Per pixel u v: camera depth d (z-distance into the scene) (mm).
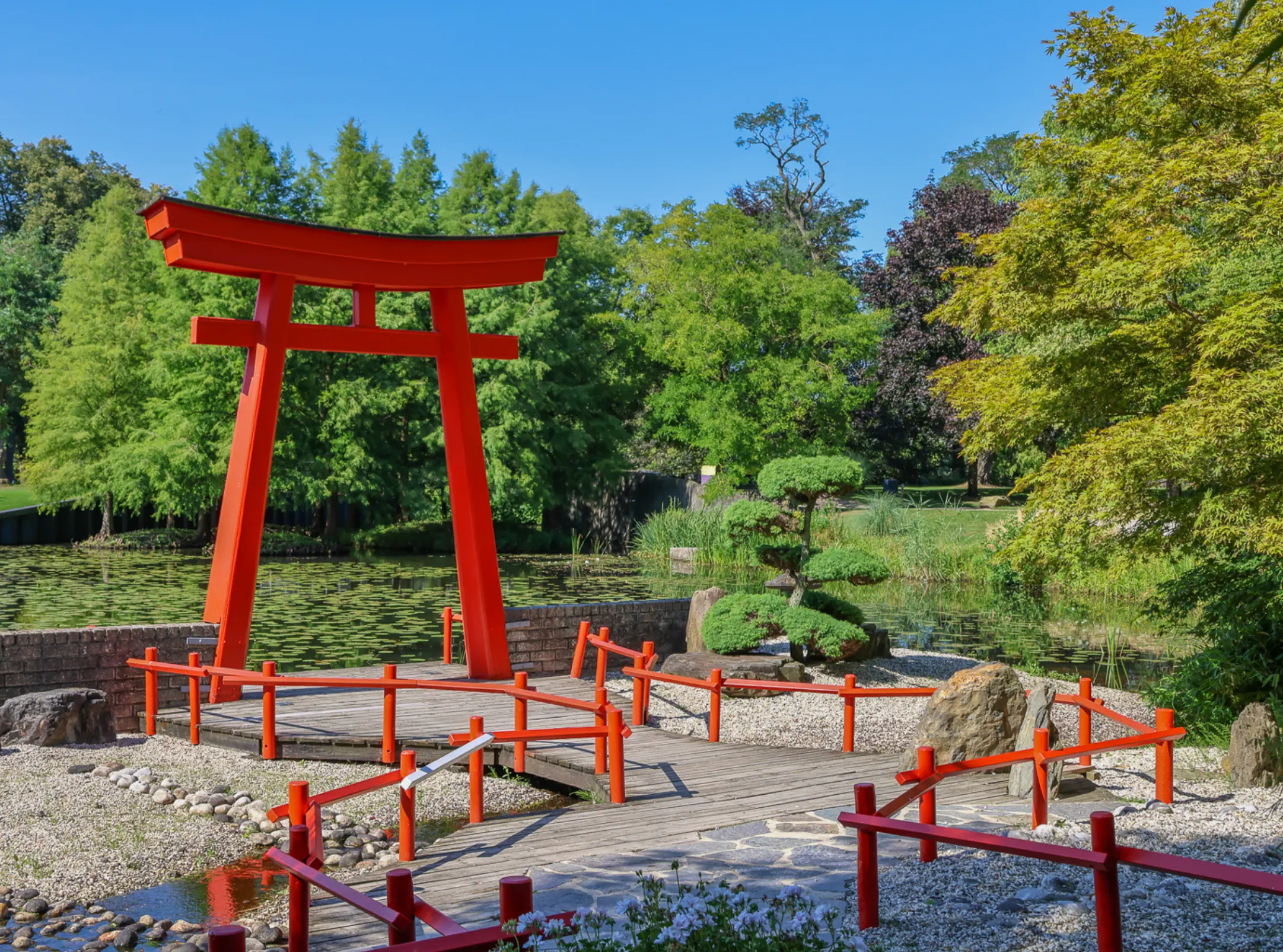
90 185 62344
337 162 35312
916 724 11102
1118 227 9539
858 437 41719
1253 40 9734
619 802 7949
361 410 34062
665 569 30812
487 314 35344
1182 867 3859
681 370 37625
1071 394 10430
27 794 8164
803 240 56688
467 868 6441
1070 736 10859
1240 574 11000
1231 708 10984
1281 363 8516
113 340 35156
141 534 35562
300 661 15539
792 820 7363
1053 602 23266
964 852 6262
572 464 39156
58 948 5883
